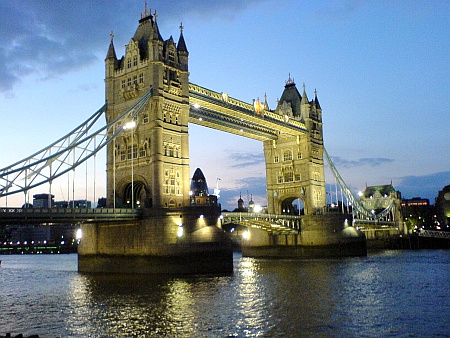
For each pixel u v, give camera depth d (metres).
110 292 54.78
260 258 122.75
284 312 42.25
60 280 70.38
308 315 41.00
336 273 76.06
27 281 72.00
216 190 128.00
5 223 59.59
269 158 131.62
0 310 44.88
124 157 83.44
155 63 80.12
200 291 54.88
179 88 84.31
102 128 74.62
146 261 74.12
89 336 34.28
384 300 48.72
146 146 79.75
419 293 53.47
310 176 124.38
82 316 41.25
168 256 72.69
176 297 50.47
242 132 115.75
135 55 83.44
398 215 195.38
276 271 80.31
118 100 85.12
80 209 65.88
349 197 142.38
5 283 69.75
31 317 41.28
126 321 38.88
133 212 73.94
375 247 179.75
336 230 120.38
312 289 56.78
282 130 119.50
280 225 113.06
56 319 40.22
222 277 70.12
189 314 41.44
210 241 76.38
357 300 48.72
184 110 84.56
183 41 87.75
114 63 86.25
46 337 33.31
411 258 113.94
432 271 78.62
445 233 179.50
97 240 81.19
